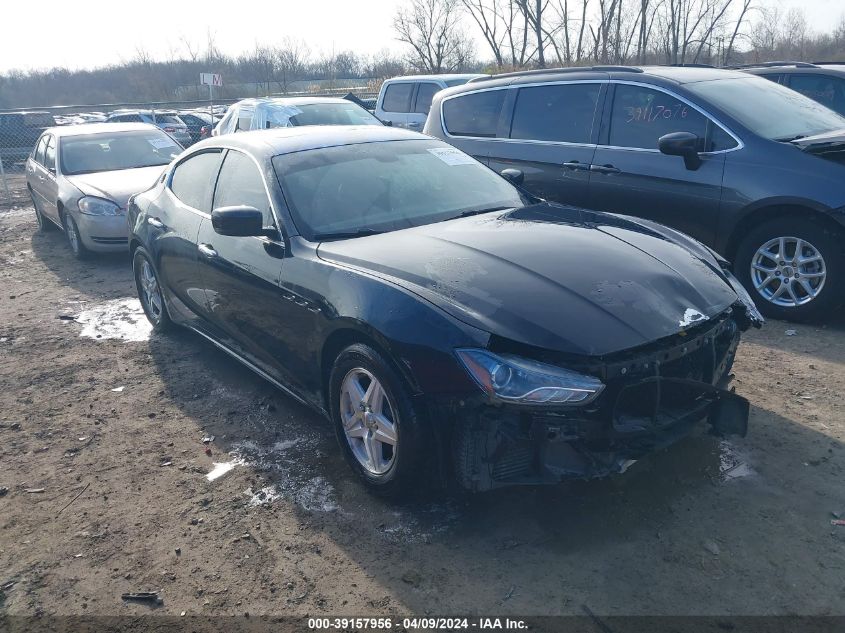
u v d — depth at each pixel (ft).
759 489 10.71
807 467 11.22
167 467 12.56
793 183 16.70
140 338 19.42
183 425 14.12
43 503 11.69
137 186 28.91
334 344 11.47
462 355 9.29
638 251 11.44
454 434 9.55
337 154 14.42
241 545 10.27
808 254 17.06
